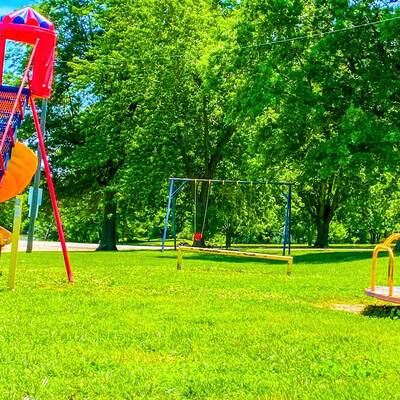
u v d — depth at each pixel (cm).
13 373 486
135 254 2878
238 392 455
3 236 1376
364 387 473
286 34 2669
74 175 3578
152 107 3225
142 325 726
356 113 2323
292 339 666
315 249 4428
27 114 3478
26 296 994
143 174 3134
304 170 2741
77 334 658
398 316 914
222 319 791
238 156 3400
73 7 3469
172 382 478
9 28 1359
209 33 3300
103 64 3275
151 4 3269
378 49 2608
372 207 4766
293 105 2548
